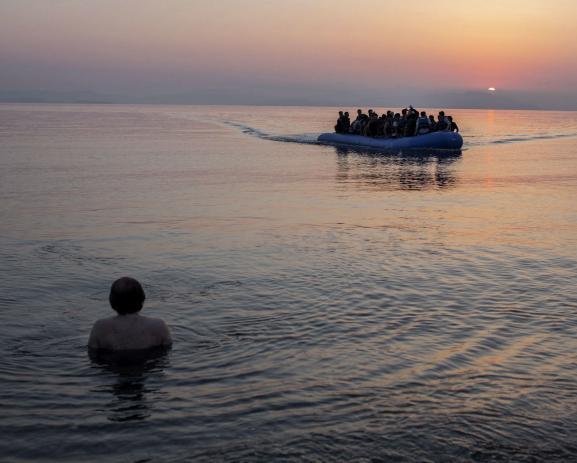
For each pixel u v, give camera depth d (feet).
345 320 19.89
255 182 57.93
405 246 31.07
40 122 201.98
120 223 36.81
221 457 11.80
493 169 71.97
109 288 23.34
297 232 34.47
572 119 360.48
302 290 23.22
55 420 13.23
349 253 29.40
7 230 34.40
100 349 17.12
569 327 19.35
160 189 52.44
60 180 57.82
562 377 15.57
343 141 110.83
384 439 12.50
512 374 15.74
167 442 12.34
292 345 17.69
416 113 102.53
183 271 25.85
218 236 33.17
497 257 28.81
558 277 25.35
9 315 20.21
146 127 177.37
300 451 12.02
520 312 20.81
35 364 16.21
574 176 65.10
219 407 13.83
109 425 13.01
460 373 15.78
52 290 23.06
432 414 13.55
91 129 160.97
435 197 49.19
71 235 33.14
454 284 24.21
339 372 15.79
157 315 20.22
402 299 22.20
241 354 16.96
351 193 51.06
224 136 135.85
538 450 12.17
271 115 360.69
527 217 40.14
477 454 12.01
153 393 14.53
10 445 12.21
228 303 21.59
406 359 16.69
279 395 14.43
